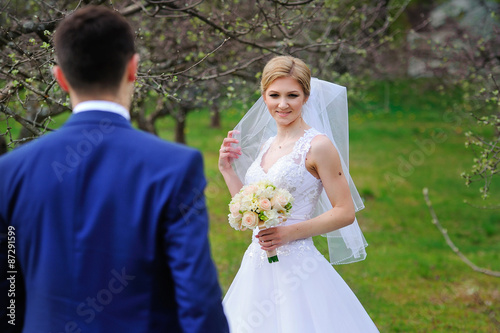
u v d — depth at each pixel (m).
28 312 1.34
